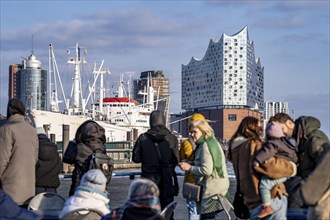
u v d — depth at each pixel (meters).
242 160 6.09
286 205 5.88
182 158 7.95
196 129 7.29
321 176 5.24
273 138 5.96
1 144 6.94
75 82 60.50
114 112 65.12
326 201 5.30
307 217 5.49
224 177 7.30
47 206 6.71
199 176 7.33
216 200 7.24
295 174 6.07
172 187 7.44
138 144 7.49
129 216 5.11
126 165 39.72
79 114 60.09
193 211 7.47
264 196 5.83
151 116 7.63
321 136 6.20
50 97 59.94
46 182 7.64
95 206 6.07
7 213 5.78
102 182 6.19
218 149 7.23
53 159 7.72
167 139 7.50
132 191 5.16
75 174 7.57
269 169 5.80
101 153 7.58
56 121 52.16
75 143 7.79
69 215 6.01
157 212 5.17
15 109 7.25
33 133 7.19
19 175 6.95
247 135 6.21
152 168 7.39
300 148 6.35
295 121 6.48
